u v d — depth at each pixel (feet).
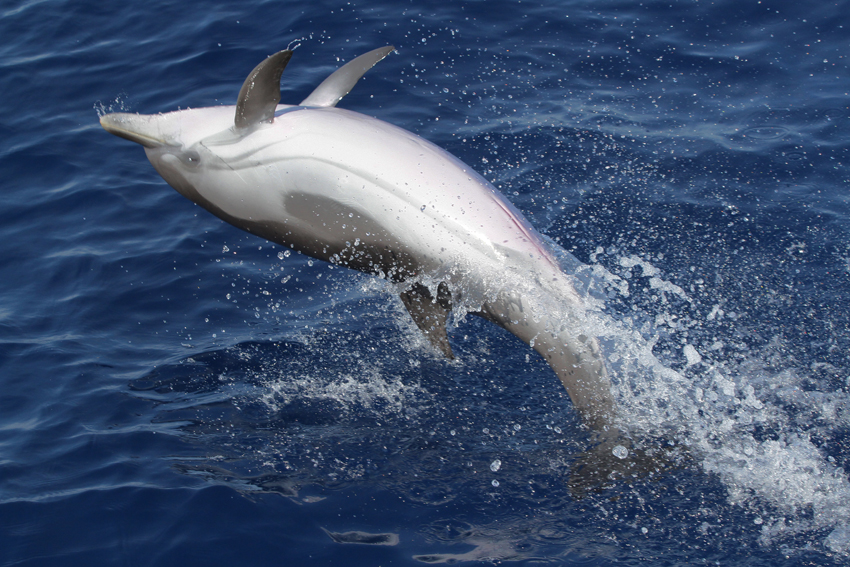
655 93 26.71
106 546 13.25
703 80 27.04
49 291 21.11
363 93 27.40
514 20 30.60
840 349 17.47
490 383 17.54
